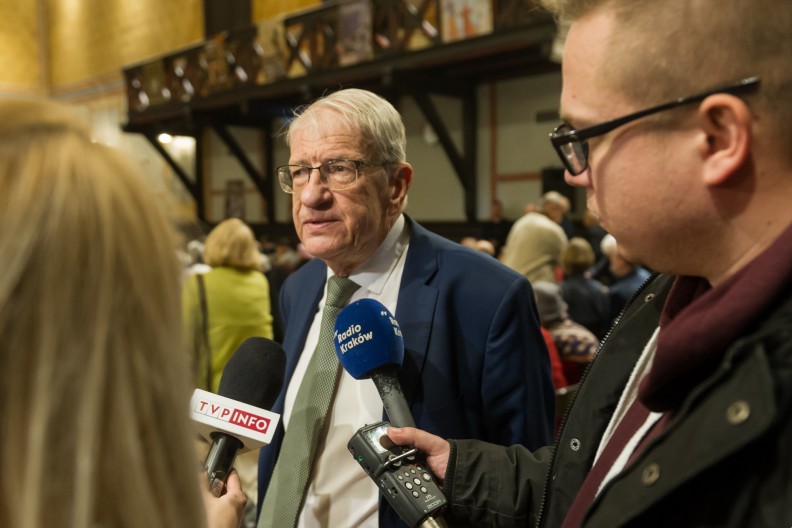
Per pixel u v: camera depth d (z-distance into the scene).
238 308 2.72
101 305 0.44
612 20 0.64
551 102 7.52
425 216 9.01
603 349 0.95
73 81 14.93
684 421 0.58
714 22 0.58
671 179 0.62
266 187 11.59
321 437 1.34
